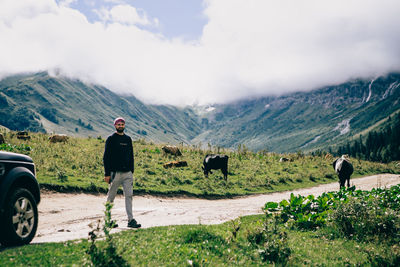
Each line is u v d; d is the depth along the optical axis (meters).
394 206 10.61
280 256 5.96
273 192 20.73
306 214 9.98
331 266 5.80
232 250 6.21
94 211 10.67
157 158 25.34
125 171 7.63
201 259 5.27
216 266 5.14
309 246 7.20
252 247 6.61
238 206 14.68
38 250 5.02
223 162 22.03
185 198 16.36
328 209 10.26
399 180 29.70
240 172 25.95
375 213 8.72
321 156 42.16
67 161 19.08
